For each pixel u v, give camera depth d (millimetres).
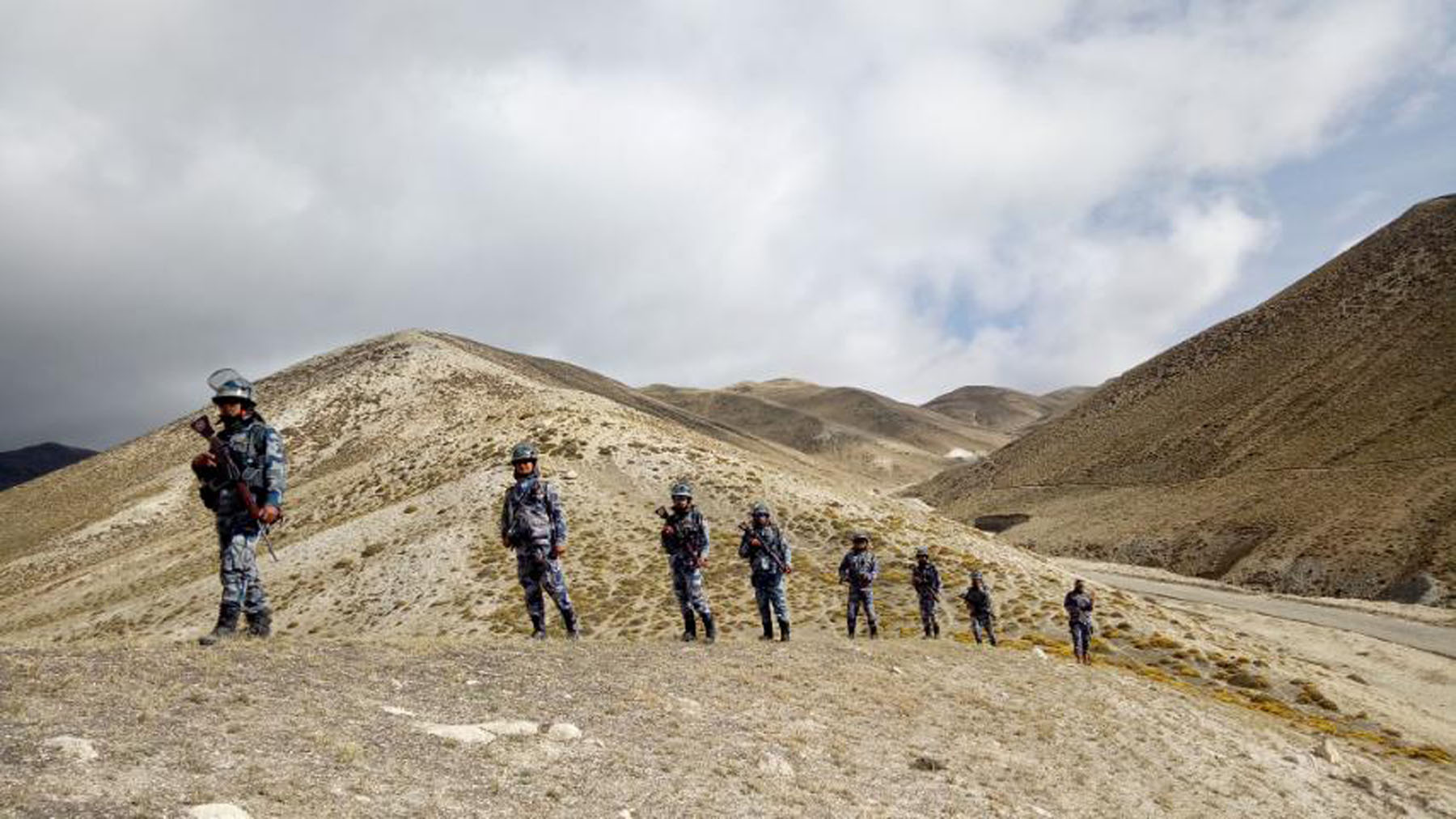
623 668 9445
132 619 37125
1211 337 137750
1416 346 92625
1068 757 10375
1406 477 71875
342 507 49938
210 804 4188
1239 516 80875
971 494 145750
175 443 104000
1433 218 117938
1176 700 16891
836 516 38969
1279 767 14094
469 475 43062
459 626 29672
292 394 102625
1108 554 89250
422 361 102812
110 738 4906
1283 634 44125
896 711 10133
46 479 106375
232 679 6559
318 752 5262
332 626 31844
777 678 10289
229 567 7836
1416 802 14711
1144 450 114938
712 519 38094
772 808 6141
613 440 46094
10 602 56938
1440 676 35219
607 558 34188
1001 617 30188
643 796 5762
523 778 5613
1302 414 95500
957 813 7191
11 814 3717
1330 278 124875
